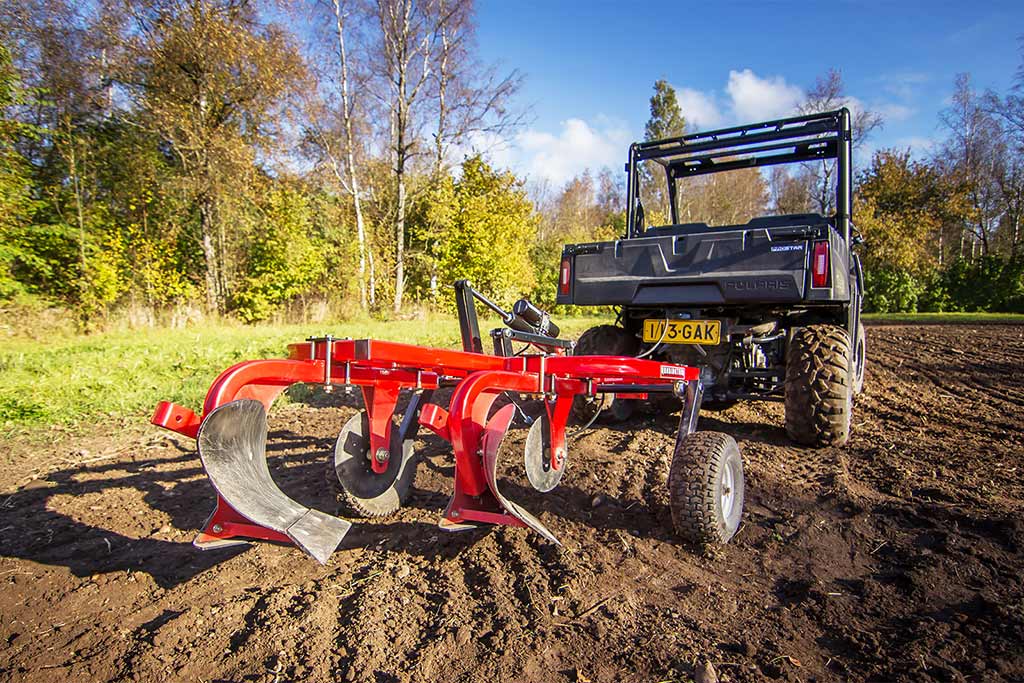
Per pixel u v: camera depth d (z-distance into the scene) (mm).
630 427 5879
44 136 18281
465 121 24859
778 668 2354
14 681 2367
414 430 3955
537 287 29906
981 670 2307
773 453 4906
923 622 2607
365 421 3658
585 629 2613
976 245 45562
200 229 20344
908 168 37625
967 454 4859
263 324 18906
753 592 2924
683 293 5074
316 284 22047
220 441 2432
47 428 5891
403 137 24484
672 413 6449
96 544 3480
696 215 7539
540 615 2699
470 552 3266
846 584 2965
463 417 2867
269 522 2340
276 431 5938
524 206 25656
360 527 3625
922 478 4230
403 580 3023
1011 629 2521
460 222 24469
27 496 4207
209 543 2471
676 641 2525
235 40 18344
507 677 2320
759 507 3824
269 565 3211
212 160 18562
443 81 24719
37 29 17406
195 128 18672
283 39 19406
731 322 5445
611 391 3896
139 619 2768
